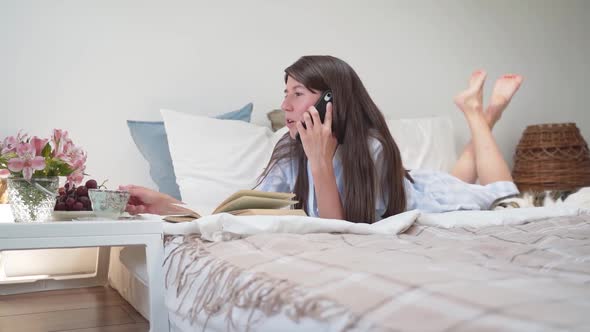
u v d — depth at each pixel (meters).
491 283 0.58
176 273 1.11
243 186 2.07
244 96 2.52
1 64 2.11
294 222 1.24
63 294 1.90
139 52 2.32
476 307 0.48
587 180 2.94
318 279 0.69
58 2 2.20
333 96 1.62
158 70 2.35
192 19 2.42
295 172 1.76
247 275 0.80
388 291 0.58
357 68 2.78
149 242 1.22
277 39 2.59
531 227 1.41
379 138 1.62
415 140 2.54
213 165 2.07
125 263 1.65
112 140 2.26
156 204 1.58
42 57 2.17
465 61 3.07
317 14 2.69
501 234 1.26
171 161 2.13
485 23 3.14
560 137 2.94
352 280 0.65
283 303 0.66
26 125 2.14
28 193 1.37
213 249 1.07
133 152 2.29
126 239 1.20
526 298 0.50
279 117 2.40
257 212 1.34
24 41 2.14
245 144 2.15
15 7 2.13
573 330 0.40
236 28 2.51
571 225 1.42
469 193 2.14
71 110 2.20
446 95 3.01
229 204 1.41
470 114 2.59
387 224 1.35
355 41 2.78
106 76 2.26
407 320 0.50
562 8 3.39
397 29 2.89
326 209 1.55
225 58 2.48
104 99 2.25
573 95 3.42
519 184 3.02
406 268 0.69
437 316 0.48
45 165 1.38
